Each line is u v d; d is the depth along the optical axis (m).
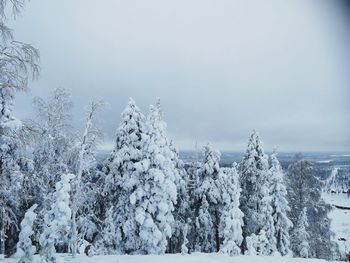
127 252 22.28
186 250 15.95
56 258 10.02
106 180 22.97
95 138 18.34
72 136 19.14
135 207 22.34
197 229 28.02
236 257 14.65
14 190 16.25
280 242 26.47
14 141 11.03
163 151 23.42
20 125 10.80
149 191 22.44
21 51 10.01
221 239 28.36
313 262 13.68
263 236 18.61
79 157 18.30
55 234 10.01
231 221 18.75
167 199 22.97
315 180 32.59
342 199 132.38
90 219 21.77
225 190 27.50
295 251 29.58
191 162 33.50
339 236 71.81
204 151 29.25
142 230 21.53
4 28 9.59
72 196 17.67
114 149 23.31
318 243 31.28
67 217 10.14
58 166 19.81
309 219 31.97
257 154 29.80
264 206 26.25
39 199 18.80
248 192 30.22
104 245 21.67
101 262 13.09
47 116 19.14
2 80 10.16
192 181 31.03
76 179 18.19
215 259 14.12
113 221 22.61
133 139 22.73
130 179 22.12
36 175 19.00
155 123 23.47
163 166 23.05
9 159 13.77
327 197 137.25
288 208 27.03
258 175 29.17
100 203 24.02
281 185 26.91
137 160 23.14
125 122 23.30
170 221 22.73
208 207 27.92
